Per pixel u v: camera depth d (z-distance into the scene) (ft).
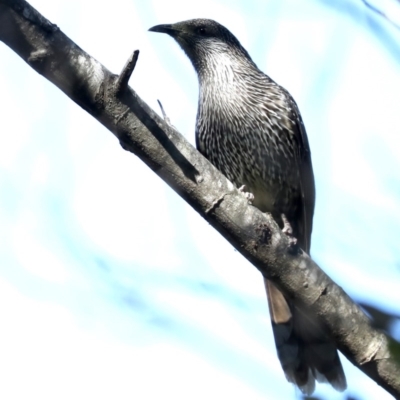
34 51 22.52
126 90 23.30
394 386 24.68
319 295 25.68
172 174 24.73
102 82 23.18
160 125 24.14
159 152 24.35
